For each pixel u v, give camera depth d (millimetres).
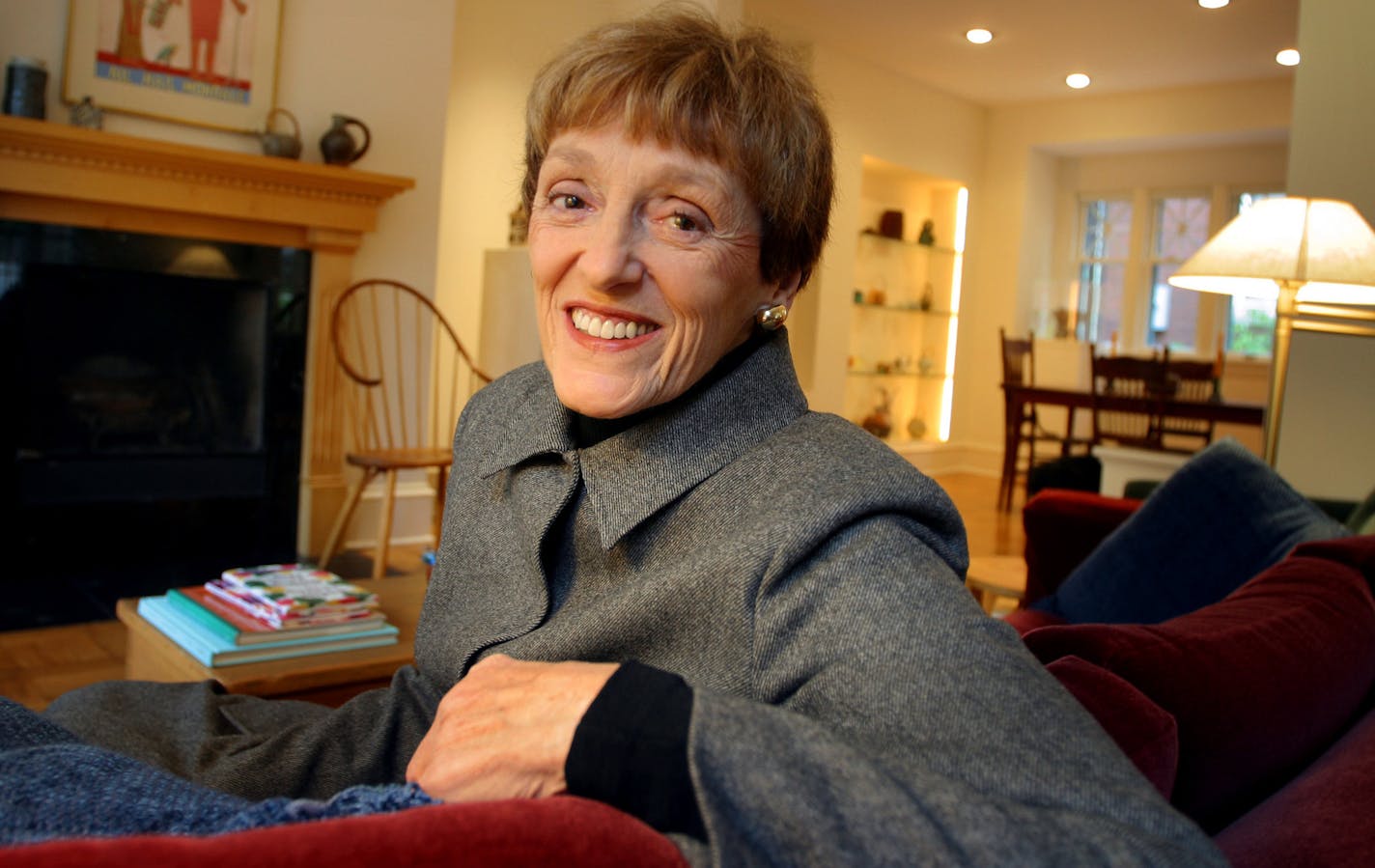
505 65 5320
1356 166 3506
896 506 711
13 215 3533
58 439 3779
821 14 6133
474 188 5289
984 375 8297
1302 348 3607
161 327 3961
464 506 1008
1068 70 6973
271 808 509
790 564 690
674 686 575
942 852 486
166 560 4016
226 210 3828
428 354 4504
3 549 3688
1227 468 1903
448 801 606
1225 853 686
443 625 975
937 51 6734
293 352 4188
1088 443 6273
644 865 450
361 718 1020
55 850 354
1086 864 482
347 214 4078
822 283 6969
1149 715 728
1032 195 8109
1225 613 1032
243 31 3895
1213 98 7125
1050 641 855
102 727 1052
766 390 836
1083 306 8367
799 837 503
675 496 794
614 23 812
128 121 3721
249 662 1575
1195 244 7863
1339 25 3527
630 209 776
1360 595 1158
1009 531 5930
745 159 771
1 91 3496
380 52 4266
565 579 877
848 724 595
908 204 8062
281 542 4246
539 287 840
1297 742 916
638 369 800
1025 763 546
